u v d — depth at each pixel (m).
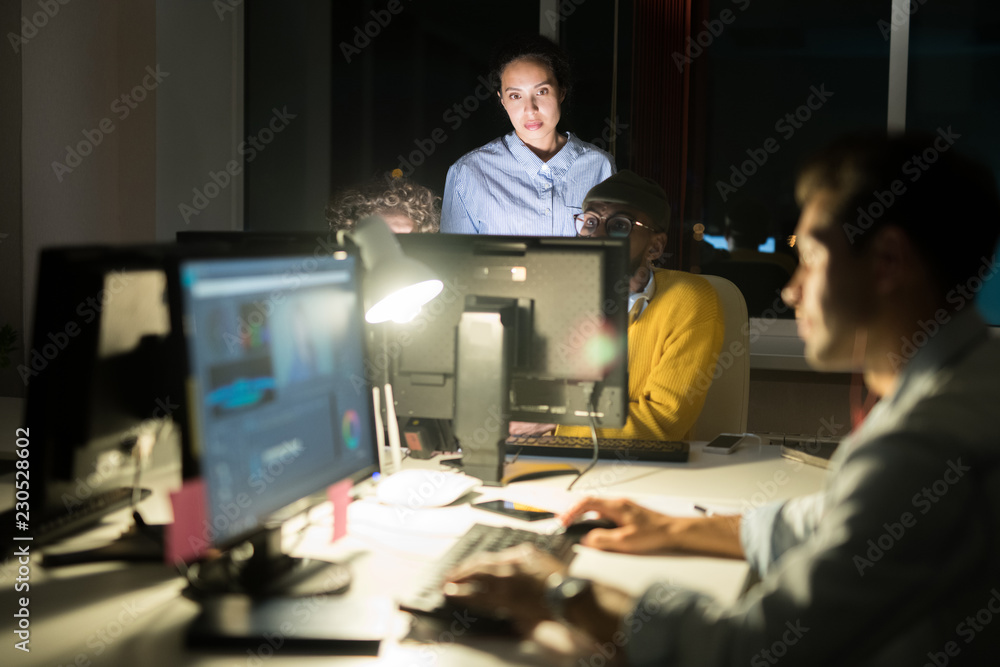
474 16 3.88
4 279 3.32
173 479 1.35
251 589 1.11
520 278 1.70
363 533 1.36
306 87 4.07
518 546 1.25
